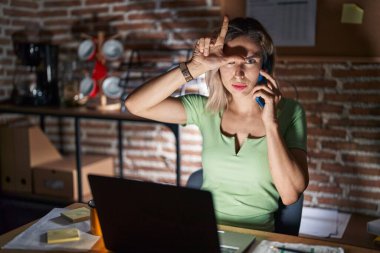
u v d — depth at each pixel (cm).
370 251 126
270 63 179
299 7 282
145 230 120
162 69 336
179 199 112
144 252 122
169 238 117
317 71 289
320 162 296
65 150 393
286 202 164
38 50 336
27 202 351
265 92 156
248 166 171
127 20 346
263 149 171
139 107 180
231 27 171
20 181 351
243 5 297
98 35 337
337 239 252
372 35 268
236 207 172
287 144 171
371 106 278
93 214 135
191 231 114
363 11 269
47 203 342
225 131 181
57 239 131
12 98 362
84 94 330
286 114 176
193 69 170
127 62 350
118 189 119
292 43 288
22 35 373
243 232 141
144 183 115
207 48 164
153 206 116
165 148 349
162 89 174
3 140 352
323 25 279
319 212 290
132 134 362
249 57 165
